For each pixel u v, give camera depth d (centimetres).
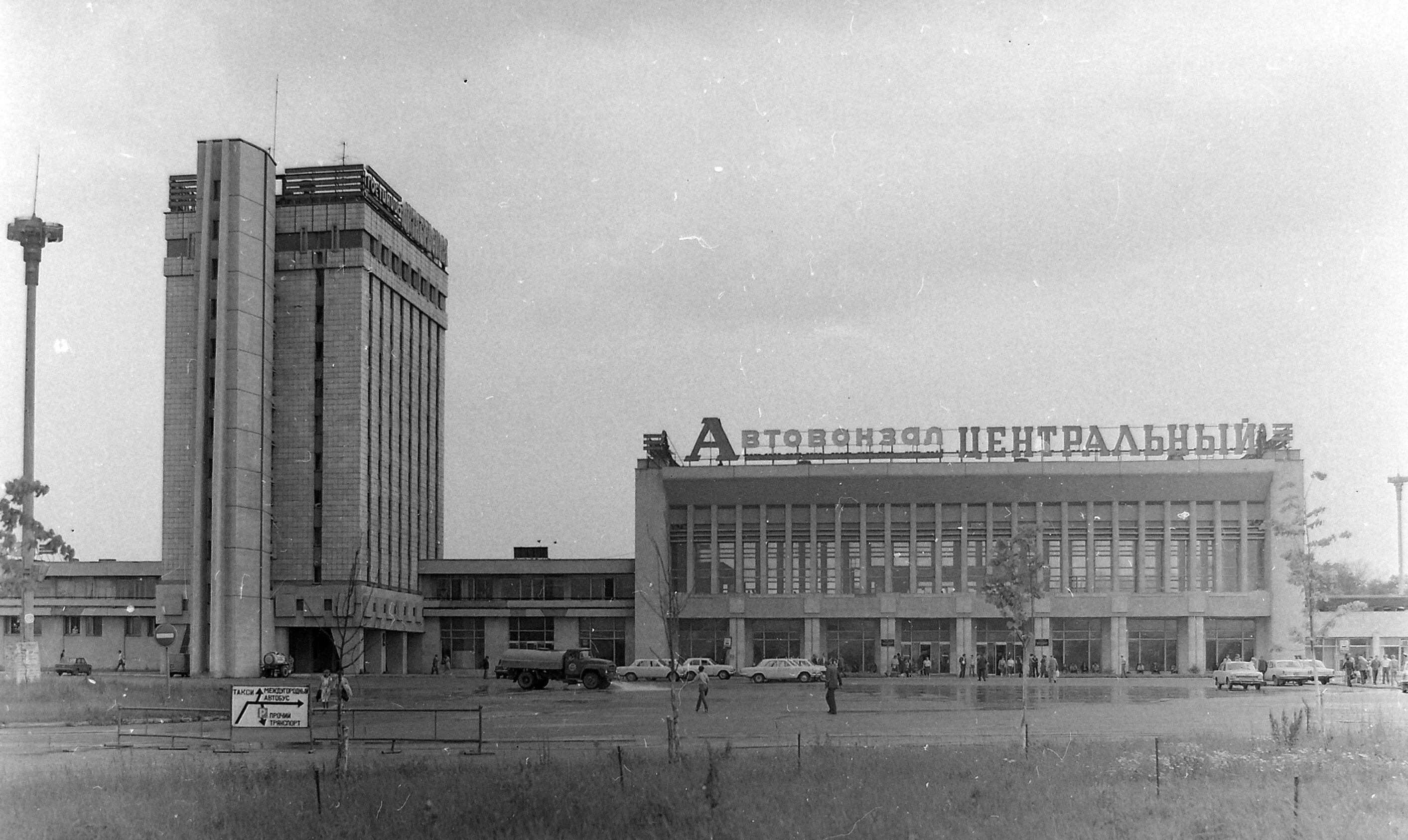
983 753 3069
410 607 12431
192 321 11481
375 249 12019
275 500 11500
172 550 11331
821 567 11538
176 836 2078
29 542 6906
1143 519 11294
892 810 2209
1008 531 11400
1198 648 11094
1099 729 4175
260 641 10956
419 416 13350
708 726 4391
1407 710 5234
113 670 11962
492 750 3428
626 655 12431
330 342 11612
